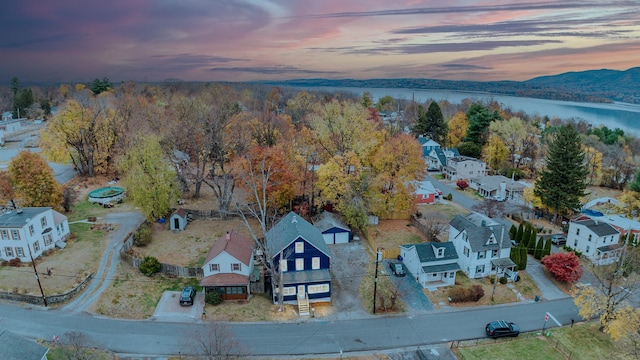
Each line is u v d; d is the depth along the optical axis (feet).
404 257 162.91
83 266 146.20
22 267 142.41
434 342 119.65
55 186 183.73
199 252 162.81
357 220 179.73
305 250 138.41
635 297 140.67
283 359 110.32
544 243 187.93
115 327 119.03
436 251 150.71
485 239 155.12
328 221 178.91
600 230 171.42
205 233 180.14
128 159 185.26
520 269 161.38
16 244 144.25
